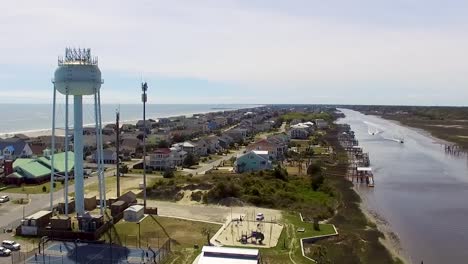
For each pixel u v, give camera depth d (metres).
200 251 56.28
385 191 104.00
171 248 57.38
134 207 71.56
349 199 94.00
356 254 60.50
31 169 101.12
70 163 112.00
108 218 67.94
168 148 136.12
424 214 84.69
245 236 60.47
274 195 84.50
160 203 81.94
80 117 67.06
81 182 68.06
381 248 64.44
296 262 52.72
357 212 83.94
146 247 57.59
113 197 85.00
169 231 64.38
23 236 61.97
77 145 67.56
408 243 68.19
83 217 62.53
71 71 64.31
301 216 74.94
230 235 62.22
